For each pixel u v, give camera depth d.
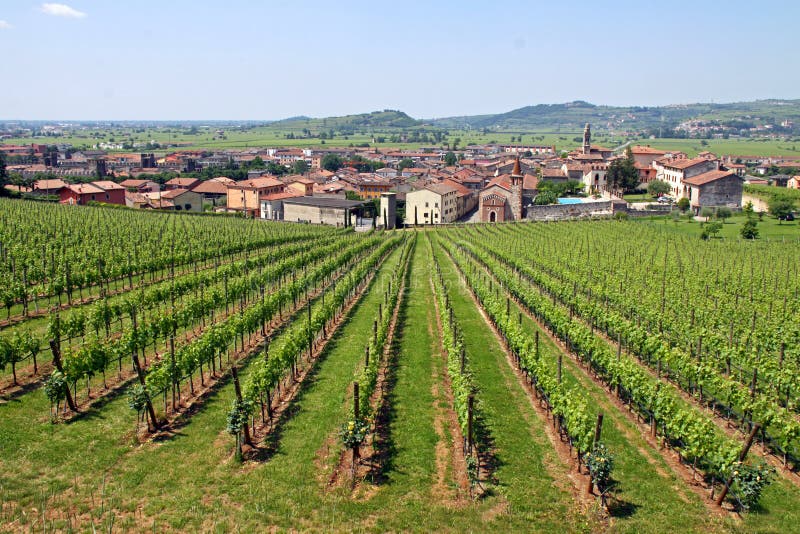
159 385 20.97
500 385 26.58
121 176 177.62
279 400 23.89
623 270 52.16
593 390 26.31
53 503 15.71
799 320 34.72
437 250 77.94
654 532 15.71
